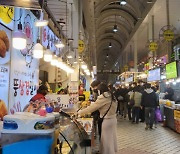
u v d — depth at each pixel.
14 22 3.82
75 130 2.44
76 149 2.26
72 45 9.26
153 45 15.01
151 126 8.70
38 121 1.49
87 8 13.33
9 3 2.66
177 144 6.23
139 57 31.55
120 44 37.34
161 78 10.57
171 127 8.58
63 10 8.57
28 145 1.46
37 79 5.46
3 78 3.54
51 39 6.20
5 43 3.57
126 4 19.77
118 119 11.66
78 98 8.52
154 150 5.61
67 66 7.06
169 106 8.85
